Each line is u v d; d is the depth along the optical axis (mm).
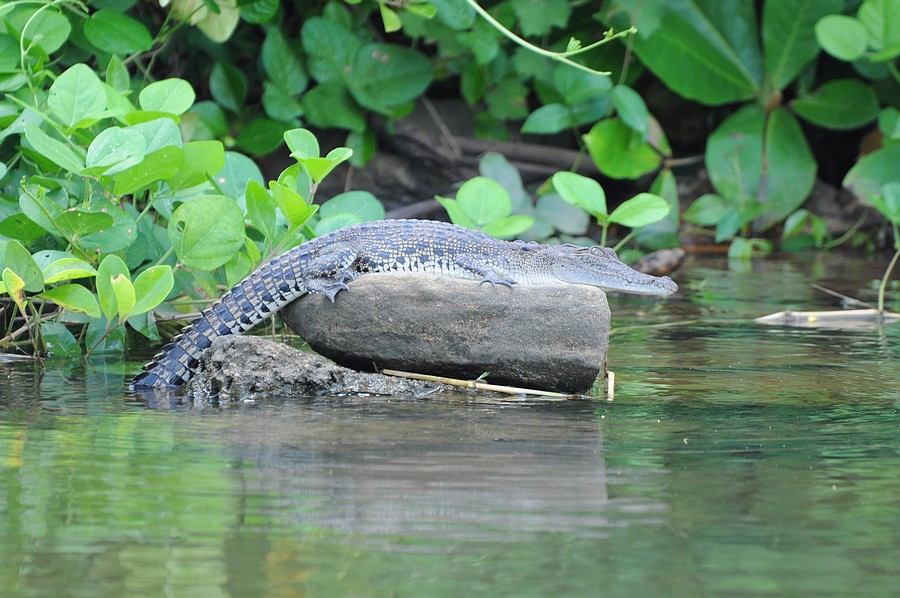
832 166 25250
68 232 10742
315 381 9750
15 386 9914
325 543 5617
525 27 20203
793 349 12289
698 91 22031
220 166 11117
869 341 12859
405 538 5703
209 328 10195
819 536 5793
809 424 8477
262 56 19172
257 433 8000
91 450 7414
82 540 5629
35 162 12211
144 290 10281
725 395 9680
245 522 5918
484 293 9797
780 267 20281
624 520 6020
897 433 8172
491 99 21844
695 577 5207
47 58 13625
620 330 13758
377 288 9930
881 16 19797
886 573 5266
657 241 20859
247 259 11406
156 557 5402
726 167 22203
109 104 12070
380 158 22203
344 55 19766
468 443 7703
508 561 5391
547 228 19109
